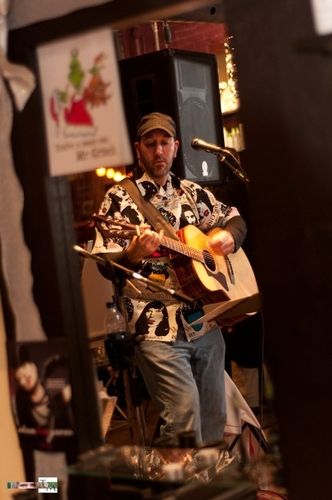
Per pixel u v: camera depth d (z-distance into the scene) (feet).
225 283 11.76
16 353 6.58
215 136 13.91
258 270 5.52
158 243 10.79
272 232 5.43
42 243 6.43
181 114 13.16
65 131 6.22
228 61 16.62
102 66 6.02
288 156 5.30
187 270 11.31
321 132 5.18
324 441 5.42
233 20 5.37
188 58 13.37
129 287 11.09
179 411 11.00
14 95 6.31
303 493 5.53
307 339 5.40
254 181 5.44
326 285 5.29
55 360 6.44
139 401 11.14
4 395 7.11
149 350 11.09
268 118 5.33
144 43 15.64
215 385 11.59
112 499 6.63
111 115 6.02
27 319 6.57
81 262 10.46
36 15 6.16
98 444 6.49
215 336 11.63
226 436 11.34
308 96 5.19
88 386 6.49
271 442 6.08
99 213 11.47
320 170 5.21
